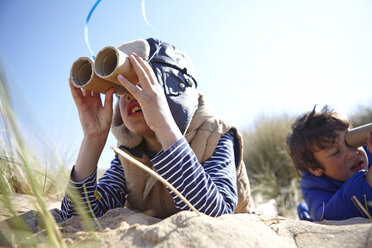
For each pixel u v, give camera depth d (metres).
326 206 1.58
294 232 0.96
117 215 1.20
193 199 1.10
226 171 1.31
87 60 1.17
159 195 1.43
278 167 4.30
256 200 3.71
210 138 1.37
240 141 1.54
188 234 0.84
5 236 0.97
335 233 0.91
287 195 3.81
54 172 1.16
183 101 1.34
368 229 0.88
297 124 2.18
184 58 1.47
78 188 1.31
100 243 0.88
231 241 0.82
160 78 1.31
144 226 0.92
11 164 1.60
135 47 1.26
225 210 1.15
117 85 1.29
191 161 1.13
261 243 0.84
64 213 1.33
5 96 0.80
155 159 1.13
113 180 1.59
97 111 1.39
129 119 1.37
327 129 1.87
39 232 1.03
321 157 1.91
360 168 1.82
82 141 1.38
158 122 1.16
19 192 1.55
